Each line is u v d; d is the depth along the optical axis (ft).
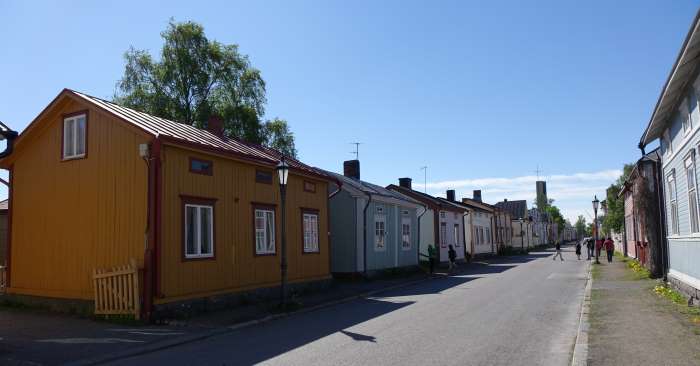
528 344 33.27
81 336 38.70
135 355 33.47
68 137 52.42
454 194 182.60
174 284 46.85
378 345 33.94
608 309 44.80
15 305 53.16
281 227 57.93
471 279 87.25
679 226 53.31
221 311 50.80
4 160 55.26
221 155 53.26
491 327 39.55
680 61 40.16
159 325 43.47
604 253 190.49
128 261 46.73
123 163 48.11
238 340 37.86
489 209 186.09
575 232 568.00
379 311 51.29
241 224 56.70
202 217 51.42
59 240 51.34
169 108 120.98
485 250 177.78
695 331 33.68
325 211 75.00
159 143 46.24
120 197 47.88
